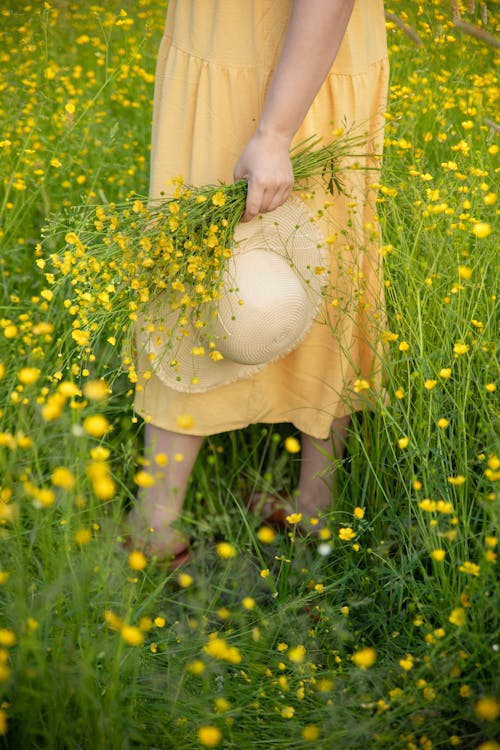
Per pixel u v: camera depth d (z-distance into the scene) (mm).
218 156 1893
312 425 2086
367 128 1979
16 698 1374
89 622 1542
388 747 1401
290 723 1453
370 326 2072
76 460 1503
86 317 1938
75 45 3859
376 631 1755
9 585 1497
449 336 1963
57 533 1672
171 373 1982
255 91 1838
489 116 2938
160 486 2025
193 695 1538
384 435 1958
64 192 3014
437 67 3238
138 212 1903
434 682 1444
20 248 2545
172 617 1829
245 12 1788
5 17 3732
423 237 2150
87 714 1348
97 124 3209
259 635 1604
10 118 2967
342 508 2018
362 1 1861
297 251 1943
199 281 1801
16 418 1955
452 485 1750
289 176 1725
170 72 1901
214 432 2061
